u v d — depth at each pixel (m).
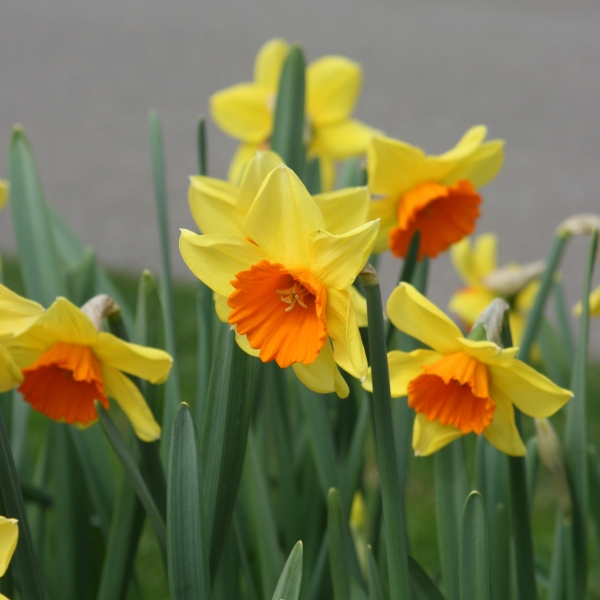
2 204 1.57
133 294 4.07
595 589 1.98
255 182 1.38
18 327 1.33
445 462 1.42
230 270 1.33
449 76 8.03
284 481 1.52
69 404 1.39
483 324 1.38
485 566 1.35
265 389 1.53
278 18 10.06
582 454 1.45
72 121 6.94
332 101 1.67
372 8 10.94
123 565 1.43
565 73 8.28
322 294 1.32
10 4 10.45
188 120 6.83
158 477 1.41
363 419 1.49
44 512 1.54
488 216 5.44
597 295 1.62
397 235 1.49
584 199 5.65
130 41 8.96
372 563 1.38
